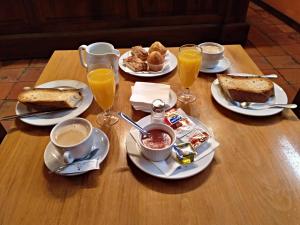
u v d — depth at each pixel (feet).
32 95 3.04
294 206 2.03
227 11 8.46
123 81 3.51
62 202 2.09
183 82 3.19
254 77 3.34
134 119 2.88
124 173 2.31
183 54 3.08
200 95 3.25
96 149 2.47
